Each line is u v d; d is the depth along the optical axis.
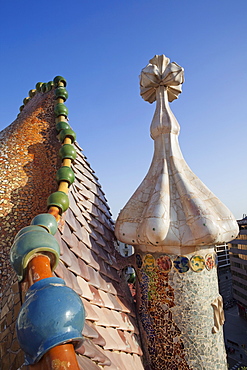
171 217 7.35
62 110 9.59
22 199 8.00
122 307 7.09
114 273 7.95
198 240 7.00
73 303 2.61
